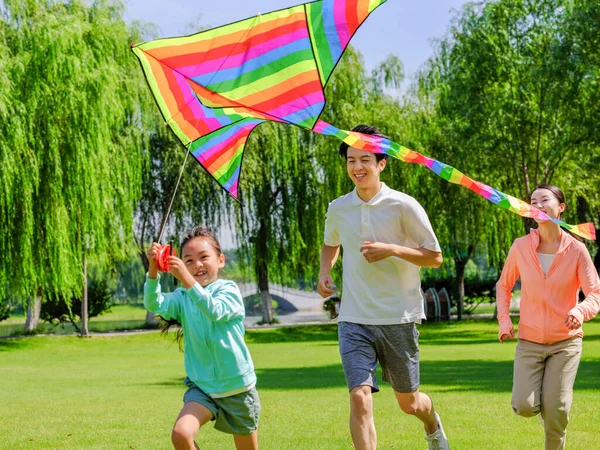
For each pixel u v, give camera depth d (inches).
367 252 202.4
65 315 1402.6
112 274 1449.3
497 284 237.6
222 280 195.8
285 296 2176.4
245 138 204.5
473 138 1082.1
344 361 210.4
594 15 949.2
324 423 330.6
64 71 919.0
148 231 1239.5
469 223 1284.4
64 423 344.8
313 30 176.2
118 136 1061.8
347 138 179.3
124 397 465.1
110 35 984.3
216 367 187.0
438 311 1449.3
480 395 418.3
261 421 338.3
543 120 1072.2
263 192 1247.5
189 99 195.3
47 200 941.8
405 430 304.7
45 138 930.1
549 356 222.1
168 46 185.8
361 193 218.4
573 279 221.0
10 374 673.0
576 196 1316.4
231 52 182.1
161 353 951.0
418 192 1263.5
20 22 967.6
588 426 298.7
